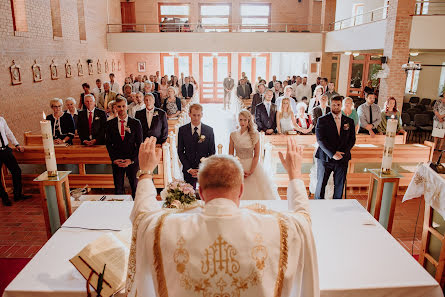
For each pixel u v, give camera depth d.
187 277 1.13
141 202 1.41
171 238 1.17
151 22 18.30
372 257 2.06
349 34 12.00
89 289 1.76
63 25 11.11
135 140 4.51
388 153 2.79
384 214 2.88
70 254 2.09
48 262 2.01
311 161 5.85
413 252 3.99
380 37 9.88
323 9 14.76
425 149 5.74
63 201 2.72
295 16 18.72
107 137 4.49
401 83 9.48
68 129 6.03
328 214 2.58
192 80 16.03
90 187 5.79
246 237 1.16
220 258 1.14
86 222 2.45
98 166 5.69
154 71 18.77
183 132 4.44
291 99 8.24
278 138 6.38
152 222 1.25
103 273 1.78
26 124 8.84
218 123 12.65
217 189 1.23
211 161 1.27
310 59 15.06
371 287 1.81
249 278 1.13
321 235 2.29
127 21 18.23
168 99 8.54
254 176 4.41
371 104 6.46
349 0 14.95
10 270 3.64
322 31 14.73
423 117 10.38
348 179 5.83
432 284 1.84
